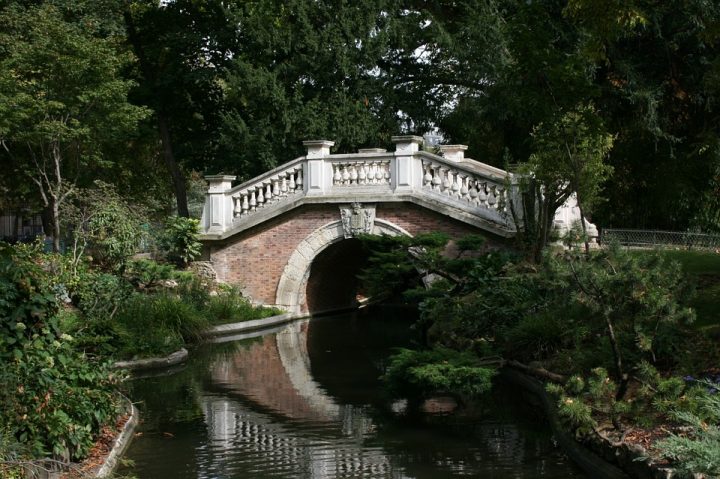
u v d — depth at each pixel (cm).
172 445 868
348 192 1914
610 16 1235
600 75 2281
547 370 1060
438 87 2762
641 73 2206
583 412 782
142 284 1808
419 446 860
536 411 1021
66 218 2066
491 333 1291
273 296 2038
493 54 2362
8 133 2119
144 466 789
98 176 2731
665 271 849
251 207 2066
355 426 949
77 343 975
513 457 815
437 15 2684
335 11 2494
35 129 2059
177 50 2772
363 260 2273
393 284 1594
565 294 856
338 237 1941
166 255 2108
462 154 2133
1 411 666
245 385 1204
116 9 2542
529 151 2547
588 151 1375
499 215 1719
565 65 1239
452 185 1792
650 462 656
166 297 1659
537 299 1262
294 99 2417
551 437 893
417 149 1867
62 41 2106
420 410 1038
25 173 2312
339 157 1931
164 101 2889
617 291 820
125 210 1908
